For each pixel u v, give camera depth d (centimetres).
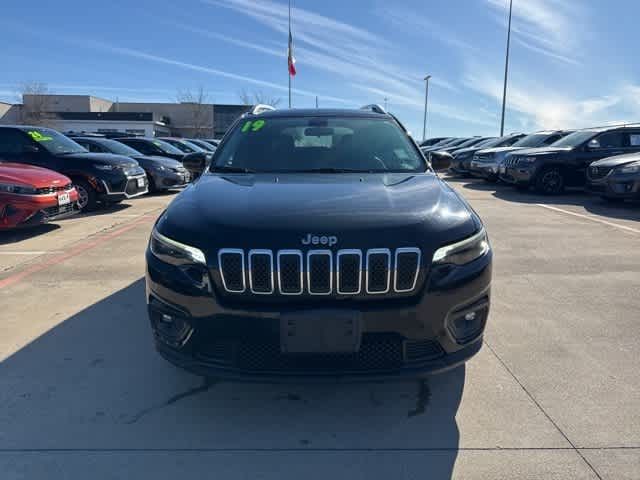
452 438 234
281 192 268
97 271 501
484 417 250
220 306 223
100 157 897
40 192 642
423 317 224
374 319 220
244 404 264
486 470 212
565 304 407
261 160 340
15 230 715
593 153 1111
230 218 236
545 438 233
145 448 227
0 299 420
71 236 673
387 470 213
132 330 356
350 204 248
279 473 211
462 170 1622
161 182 1152
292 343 220
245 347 228
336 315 217
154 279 242
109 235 678
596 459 218
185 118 6322
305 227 226
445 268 230
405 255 224
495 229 710
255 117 396
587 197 1091
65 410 257
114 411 257
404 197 260
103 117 5444
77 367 303
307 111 403
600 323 367
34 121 5231
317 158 340
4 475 209
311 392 276
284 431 241
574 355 316
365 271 221
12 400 266
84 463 217
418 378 228
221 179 306
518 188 1234
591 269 507
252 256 221
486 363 306
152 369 300
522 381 285
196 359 234
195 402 266
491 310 394
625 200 989
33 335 348
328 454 224
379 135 367
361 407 261
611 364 304
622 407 257
